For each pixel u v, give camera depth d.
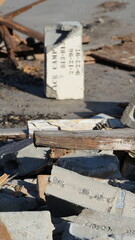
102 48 23.97
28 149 10.90
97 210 7.88
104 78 20.58
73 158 10.20
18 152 10.83
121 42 25.53
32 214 7.38
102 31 28.55
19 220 7.25
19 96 18.39
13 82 19.77
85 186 8.34
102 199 8.14
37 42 23.47
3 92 18.73
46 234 7.05
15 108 17.17
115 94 18.72
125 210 8.05
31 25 30.16
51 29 17.66
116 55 22.75
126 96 18.48
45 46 17.64
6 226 7.14
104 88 19.38
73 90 18.08
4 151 11.58
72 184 8.35
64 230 7.24
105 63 22.70
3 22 23.16
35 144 9.30
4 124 15.52
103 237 6.76
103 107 17.42
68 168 9.97
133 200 8.28
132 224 7.20
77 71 17.88
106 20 31.19
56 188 8.26
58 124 13.15
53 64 17.69
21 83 19.70
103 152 10.55
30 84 19.64
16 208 9.00
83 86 18.08
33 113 16.72
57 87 17.95
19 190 9.41
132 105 13.02
